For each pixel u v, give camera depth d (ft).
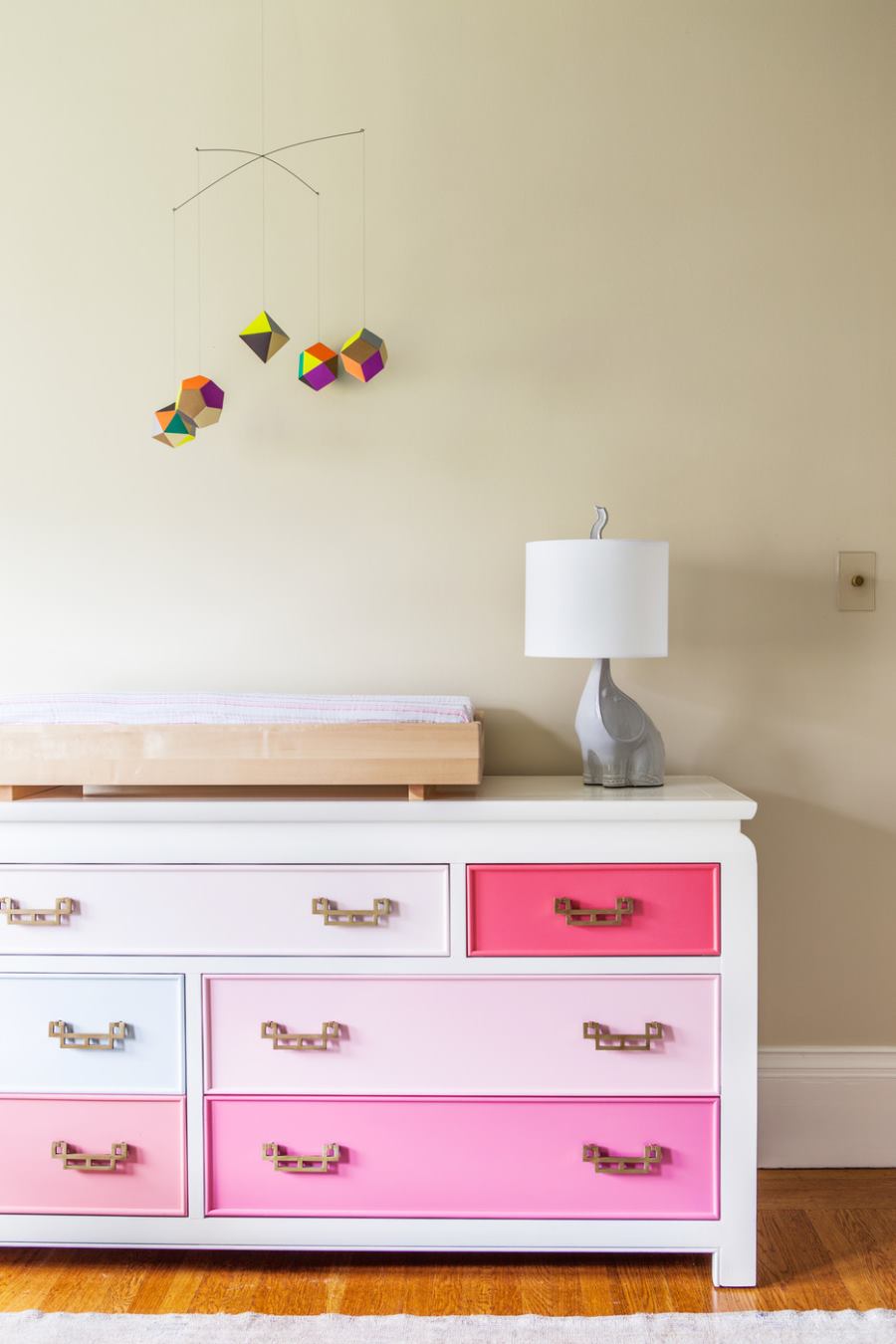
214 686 7.46
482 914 5.92
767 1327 5.44
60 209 7.35
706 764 7.43
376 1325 5.44
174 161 7.32
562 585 6.23
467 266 7.30
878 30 7.18
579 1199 5.92
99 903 6.00
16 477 7.45
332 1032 5.93
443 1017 5.94
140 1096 6.01
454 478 7.36
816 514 7.34
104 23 7.29
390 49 7.25
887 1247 6.22
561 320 7.30
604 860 5.88
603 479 7.34
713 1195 5.89
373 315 7.33
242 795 6.39
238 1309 5.61
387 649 7.43
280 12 7.25
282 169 7.30
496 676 7.41
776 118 7.22
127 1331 5.41
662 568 6.33
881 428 7.31
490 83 7.25
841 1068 7.39
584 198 7.27
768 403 7.31
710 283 7.27
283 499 7.40
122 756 6.04
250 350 7.36
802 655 7.39
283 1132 5.97
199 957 5.98
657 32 7.22
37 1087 6.04
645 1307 5.64
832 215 7.25
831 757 7.41
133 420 7.41
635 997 5.90
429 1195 5.94
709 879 5.88
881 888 7.43
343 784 6.51
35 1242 6.04
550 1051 5.92
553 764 7.43
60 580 7.47
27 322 7.39
